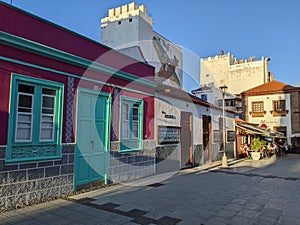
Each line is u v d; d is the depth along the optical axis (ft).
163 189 25.48
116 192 23.75
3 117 17.67
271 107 92.53
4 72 17.89
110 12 97.04
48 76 20.86
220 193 24.14
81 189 23.70
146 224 15.75
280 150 74.23
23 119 19.19
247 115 96.73
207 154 50.31
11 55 18.33
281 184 29.09
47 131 20.93
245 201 21.38
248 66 122.52
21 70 18.92
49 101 21.22
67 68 22.58
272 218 17.16
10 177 17.80
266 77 119.96
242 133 68.64
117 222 15.97
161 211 18.34
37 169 19.61
